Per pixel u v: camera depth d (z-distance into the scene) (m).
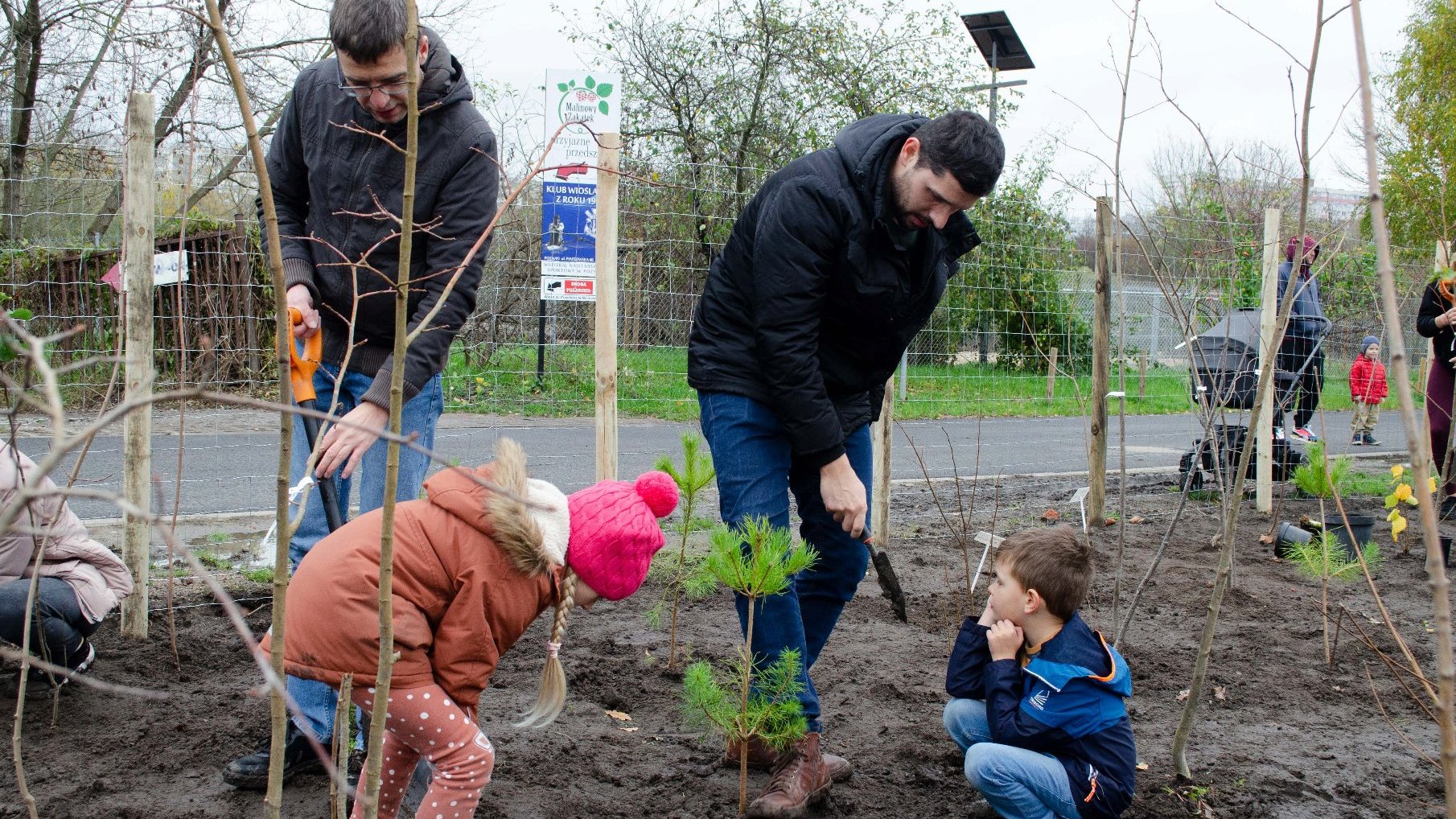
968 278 10.13
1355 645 4.46
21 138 11.93
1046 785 2.59
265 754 2.90
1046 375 11.45
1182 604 5.04
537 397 10.84
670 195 9.65
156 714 3.32
